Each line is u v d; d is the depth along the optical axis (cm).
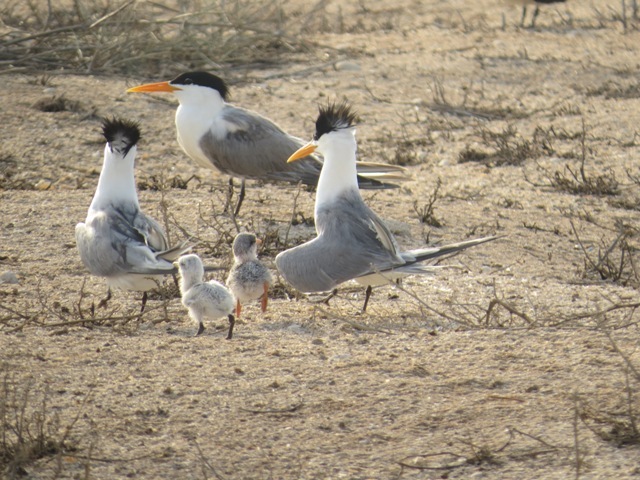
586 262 1317
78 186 1584
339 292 1186
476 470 715
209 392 838
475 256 1338
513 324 1022
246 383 854
